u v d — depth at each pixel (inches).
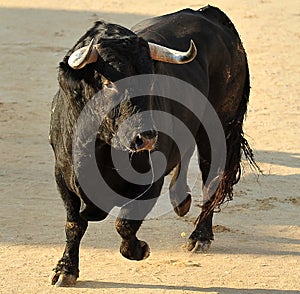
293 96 1269.7
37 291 578.2
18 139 1002.7
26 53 1515.7
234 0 2080.5
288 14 1939.0
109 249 663.8
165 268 629.6
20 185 828.6
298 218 755.4
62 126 566.3
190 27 671.8
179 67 627.5
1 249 657.0
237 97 717.9
